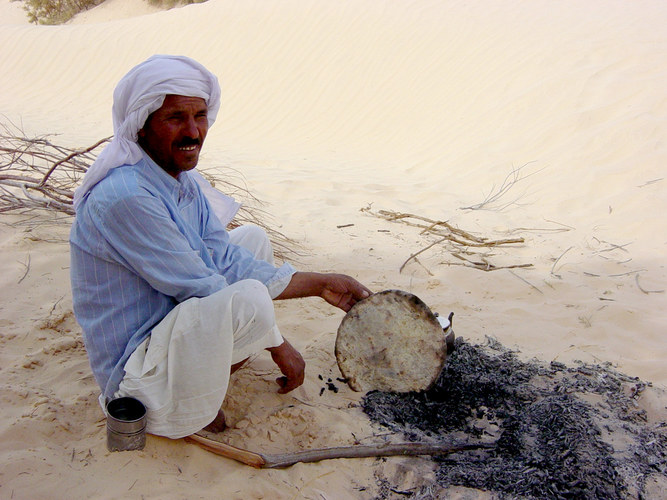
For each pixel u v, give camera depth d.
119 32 14.84
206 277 2.43
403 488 2.39
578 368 3.21
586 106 7.79
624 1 10.92
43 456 2.36
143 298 2.43
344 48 11.59
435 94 9.84
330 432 2.64
